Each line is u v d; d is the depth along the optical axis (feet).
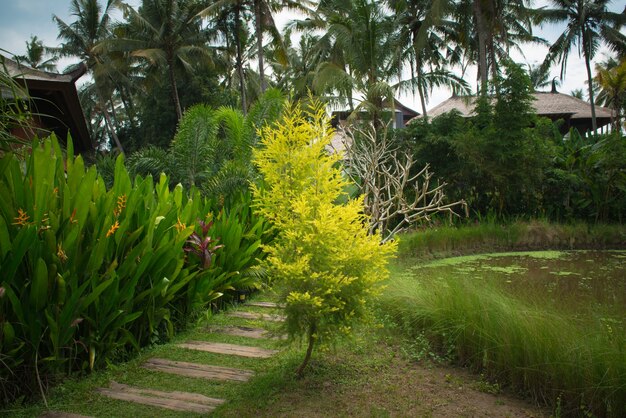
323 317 12.60
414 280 20.38
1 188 11.86
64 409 11.44
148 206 16.75
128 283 14.26
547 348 11.96
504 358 12.85
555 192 51.26
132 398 11.98
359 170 25.96
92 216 13.65
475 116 54.54
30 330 11.80
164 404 11.64
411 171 52.54
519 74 48.19
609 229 44.37
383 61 58.29
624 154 47.80
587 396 11.19
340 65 71.92
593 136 61.52
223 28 88.53
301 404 11.61
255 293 23.81
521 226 44.09
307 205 13.01
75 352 13.25
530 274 29.32
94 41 97.60
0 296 10.77
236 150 34.99
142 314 15.43
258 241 21.35
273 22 79.71
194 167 36.19
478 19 70.38
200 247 18.07
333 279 11.96
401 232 42.93
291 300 11.98
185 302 18.11
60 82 28.45
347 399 11.91
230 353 15.21
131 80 107.86
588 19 88.99
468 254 39.75
